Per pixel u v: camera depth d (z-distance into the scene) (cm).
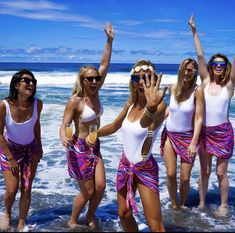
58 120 1170
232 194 588
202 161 535
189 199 572
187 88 507
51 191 596
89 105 455
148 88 369
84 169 447
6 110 439
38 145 478
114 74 3466
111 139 952
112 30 516
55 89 2259
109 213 518
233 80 515
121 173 397
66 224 474
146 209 376
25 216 461
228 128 521
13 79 438
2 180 647
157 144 899
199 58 536
